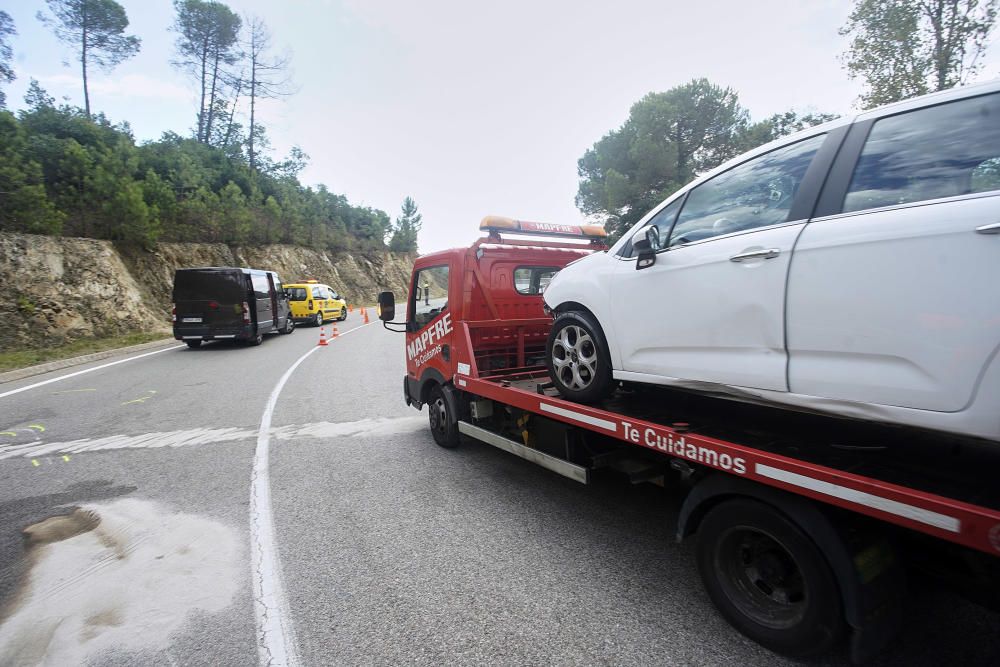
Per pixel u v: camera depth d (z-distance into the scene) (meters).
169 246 22.03
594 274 3.38
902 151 2.03
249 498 4.12
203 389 8.64
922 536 2.00
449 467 4.80
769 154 2.57
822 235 2.12
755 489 2.24
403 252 58.00
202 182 27.75
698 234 2.83
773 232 2.34
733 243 2.51
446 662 2.23
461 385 4.78
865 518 2.04
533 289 5.35
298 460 5.05
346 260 43.03
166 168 26.33
